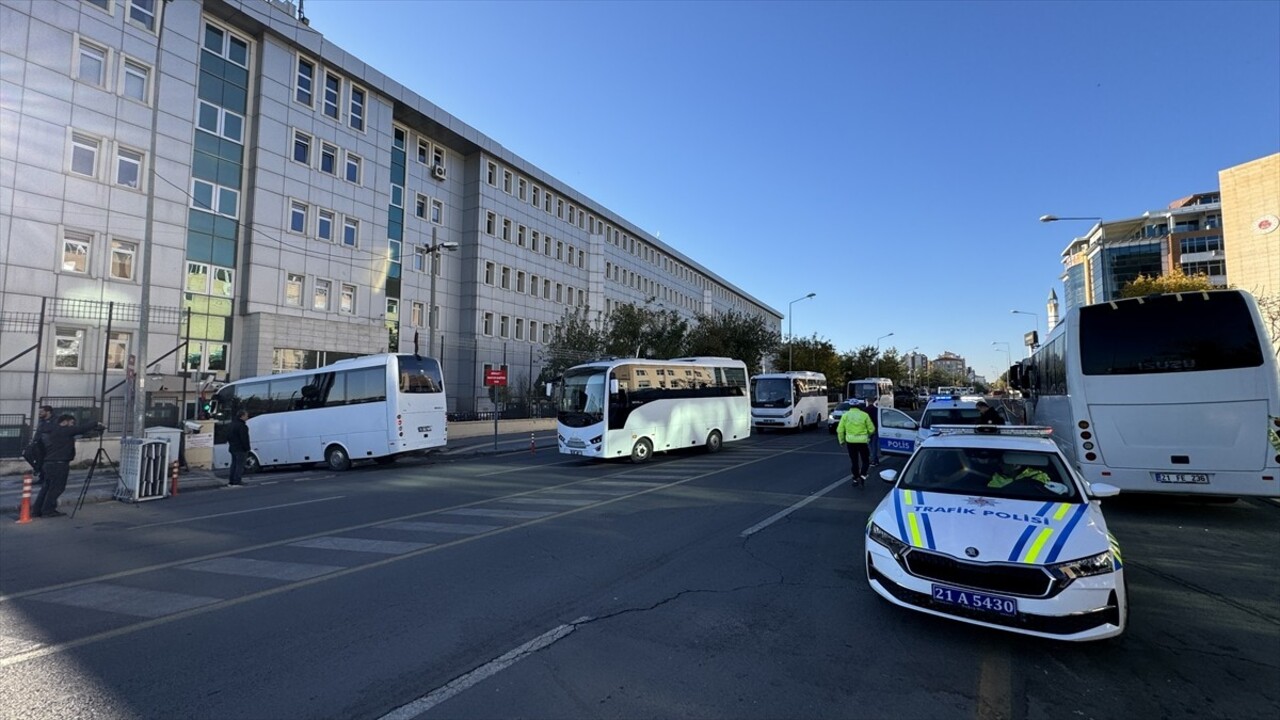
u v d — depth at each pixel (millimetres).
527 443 25531
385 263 32750
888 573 4629
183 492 13516
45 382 20250
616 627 4707
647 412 17797
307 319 27641
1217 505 9734
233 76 26484
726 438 20609
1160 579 6004
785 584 5770
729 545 7320
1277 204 43844
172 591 5840
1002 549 4273
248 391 19219
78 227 21188
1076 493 5160
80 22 21453
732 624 4754
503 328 41781
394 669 4000
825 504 10109
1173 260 75625
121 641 4559
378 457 17531
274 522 9430
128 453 12352
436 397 18625
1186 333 8531
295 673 3959
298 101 28766
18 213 19875
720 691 3668
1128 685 3768
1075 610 3975
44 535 8906
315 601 5422
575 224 51000
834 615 4938
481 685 3760
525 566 6457
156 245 23234
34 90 20344
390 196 33781
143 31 23125
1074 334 9234
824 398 32969
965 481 5676
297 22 28203
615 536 7828
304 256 28500
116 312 22047
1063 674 3906
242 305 26219
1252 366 8133
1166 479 8461
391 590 5699
